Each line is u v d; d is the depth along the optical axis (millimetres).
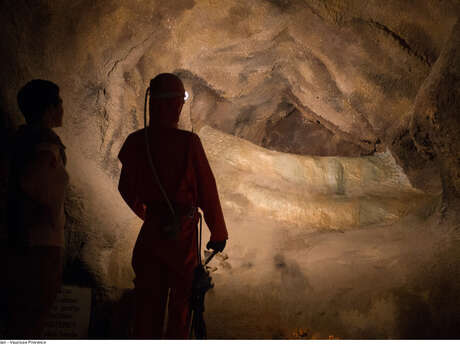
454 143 3807
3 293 2105
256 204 4719
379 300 3348
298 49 5336
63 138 3820
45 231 2117
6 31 3232
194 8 4656
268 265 3939
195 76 5590
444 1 3959
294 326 3229
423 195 4727
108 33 4066
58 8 3549
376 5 4406
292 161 5152
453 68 3699
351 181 5039
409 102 4879
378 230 4297
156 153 2348
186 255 2277
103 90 4219
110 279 3266
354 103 5340
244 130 7215
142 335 2221
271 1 4727
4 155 2201
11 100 3250
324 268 3832
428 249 3766
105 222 3645
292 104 7051
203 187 2338
